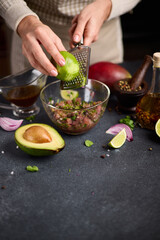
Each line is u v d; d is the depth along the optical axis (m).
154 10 1.90
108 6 0.85
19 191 0.54
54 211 0.50
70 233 0.46
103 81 0.80
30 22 0.70
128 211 0.49
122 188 0.54
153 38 2.02
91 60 1.11
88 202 0.51
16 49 1.06
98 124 0.72
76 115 0.64
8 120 0.72
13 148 0.65
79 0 0.91
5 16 0.77
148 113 0.66
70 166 0.59
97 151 0.63
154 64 0.61
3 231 0.47
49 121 0.73
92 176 0.57
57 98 0.75
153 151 0.63
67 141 0.66
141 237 0.45
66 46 1.01
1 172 0.59
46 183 0.56
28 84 0.71
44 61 0.62
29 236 0.46
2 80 0.78
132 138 0.66
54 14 0.95
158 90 0.64
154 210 0.49
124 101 0.72
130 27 1.98
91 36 0.75
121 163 0.60
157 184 0.55
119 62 1.04
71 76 0.61
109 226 0.47
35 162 0.61
